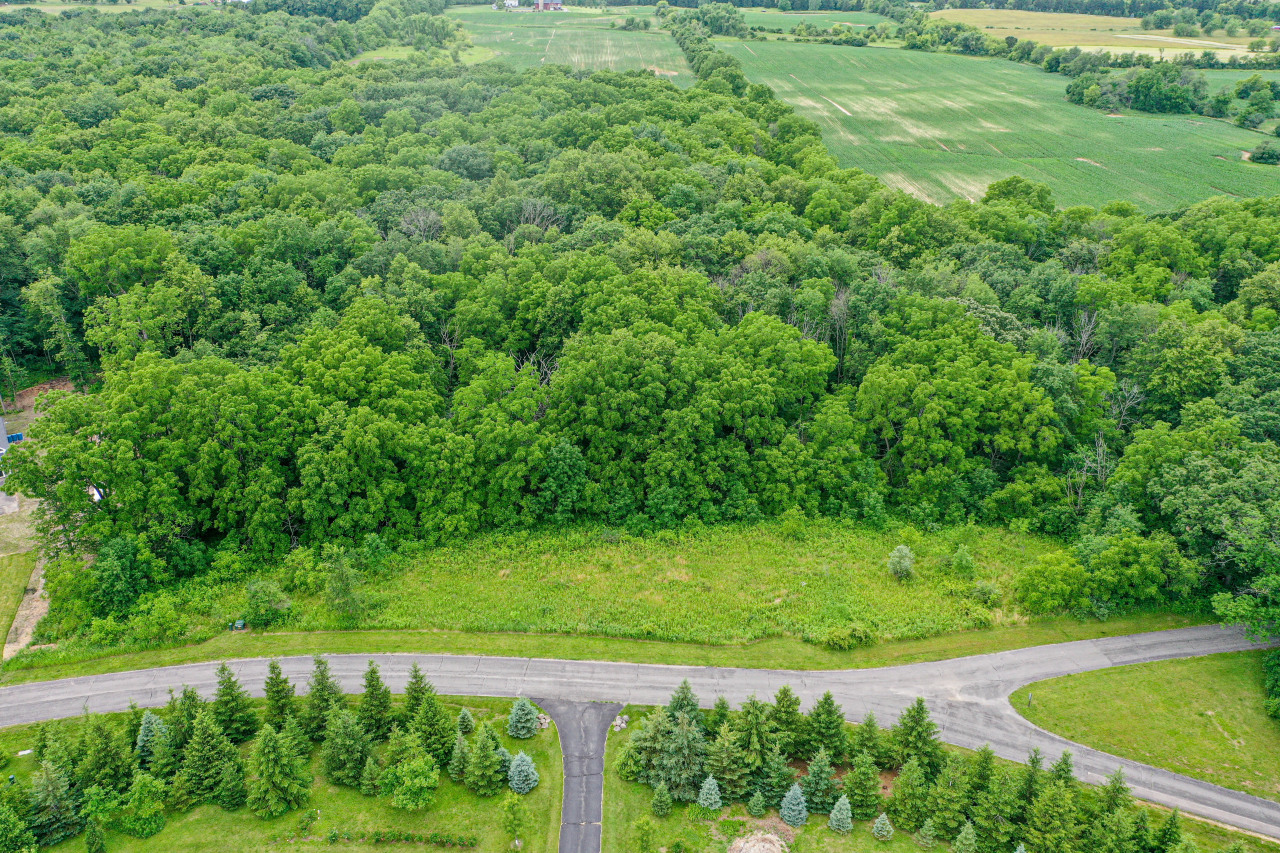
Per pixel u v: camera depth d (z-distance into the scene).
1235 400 89.38
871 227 134.25
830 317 106.81
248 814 57.22
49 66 184.62
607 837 57.00
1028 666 73.00
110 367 96.06
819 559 86.25
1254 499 76.38
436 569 83.25
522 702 64.44
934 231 130.25
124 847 54.31
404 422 88.31
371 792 59.00
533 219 132.75
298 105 177.25
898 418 94.56
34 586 79.31
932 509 91.94
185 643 73.19
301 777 58.09
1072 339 106.31
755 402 91.81
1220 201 132.12
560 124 169.25
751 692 69.44
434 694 63.25
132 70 187.50
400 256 110.94
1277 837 58.44
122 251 106.50
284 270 112.12
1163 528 83.56
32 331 111.25
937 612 78.62
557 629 75.62
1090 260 122.19
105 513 79.62
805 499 92.56
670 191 139.50
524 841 56.44
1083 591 78.56
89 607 74.44
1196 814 60.00
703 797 58.41
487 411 89.06
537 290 106.06
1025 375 94.75
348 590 75.19
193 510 82.75
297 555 80.50
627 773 61.19
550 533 89.12
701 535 89.12
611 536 88.19
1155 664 73.12
